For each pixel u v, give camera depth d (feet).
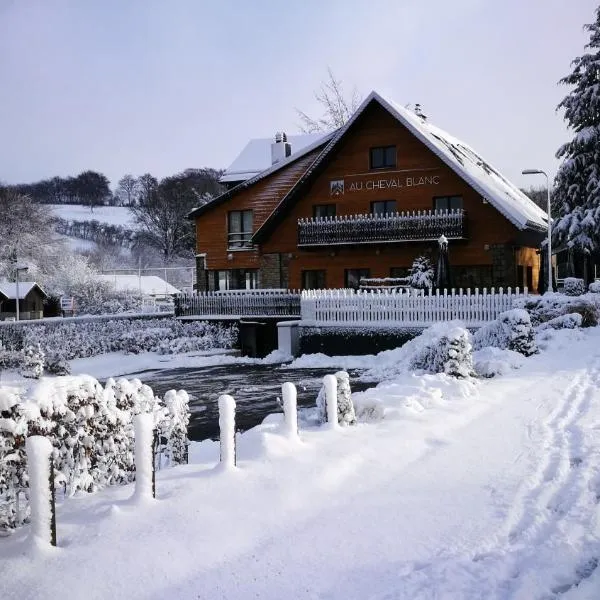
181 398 28.84
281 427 29.76
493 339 65.67
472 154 151.02
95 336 99.76
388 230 113.19
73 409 21.89
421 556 17.53
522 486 23.27
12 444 19.03
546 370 53.16
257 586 15.81
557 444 29.27
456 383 42.73
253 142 155.94
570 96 115.85
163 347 97.71
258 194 130.21
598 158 112.78
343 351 89.81
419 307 87.15
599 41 115.44
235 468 24.08
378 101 114.62
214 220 134.00
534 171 99.50
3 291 175.63
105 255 331.36
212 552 17.56
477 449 28.76
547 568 16.71
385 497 22.25
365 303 89.76
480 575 16.31
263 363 88.28
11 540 18.06
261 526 19.43
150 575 16.24
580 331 73.00
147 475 20.99
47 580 15.90
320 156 117.70
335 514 20.62
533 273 128.06
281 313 105.60
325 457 26.14
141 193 474.90
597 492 22.59
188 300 112.16
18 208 256.32
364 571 16.61
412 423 33.30
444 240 94.27
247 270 132.05
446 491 22.89
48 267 244.22
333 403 31.83
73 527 19.01
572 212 112.16
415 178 115.14
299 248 121.39
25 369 70.49
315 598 15.25
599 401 39.11
